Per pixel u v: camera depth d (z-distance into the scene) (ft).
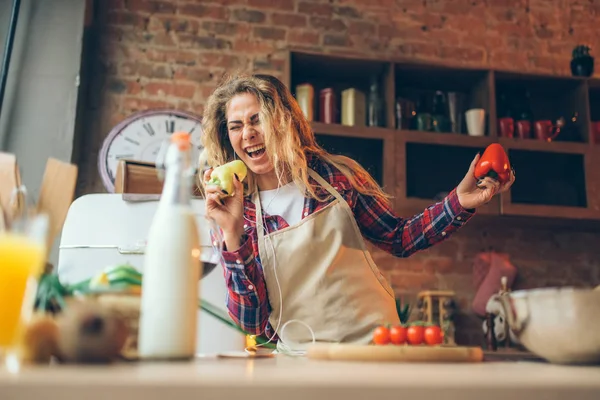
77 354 2.10
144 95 11.10
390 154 10.41
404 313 9.80
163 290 2.47
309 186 5.74
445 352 3.00
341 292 5.44
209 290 6.15
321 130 10.28
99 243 6.28
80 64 10.25
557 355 2.74
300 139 6.18
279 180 5.91
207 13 11.64
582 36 12.68
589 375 2.04
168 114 10.66
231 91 6.05
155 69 11.25
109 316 2.17
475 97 11.62
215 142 6.27
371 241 6.00
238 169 4.72
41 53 10.20
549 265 11.48
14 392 1.43
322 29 11.91
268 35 11.71
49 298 2.54
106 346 2.11
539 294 2.75
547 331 2.72
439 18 12.32
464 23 12.37
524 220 10.86
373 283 5.63
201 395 1.48
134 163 7.18
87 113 10.85
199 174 6.30
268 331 5.46
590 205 10.73
